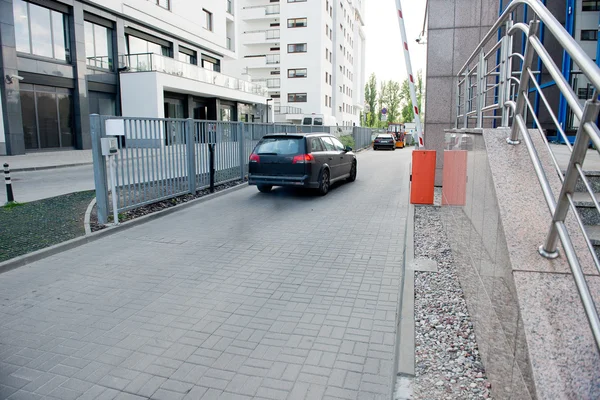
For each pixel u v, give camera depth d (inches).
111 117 311.0
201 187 432.8
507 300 91.4
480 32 385.7
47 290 194.5
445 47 394.6
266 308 173.9
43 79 852.0
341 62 2250.2
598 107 70.6
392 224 309.6
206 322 162.6
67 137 920.3
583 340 73.7
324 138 458.9
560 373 69.2
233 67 2145.7
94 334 154.3
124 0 1027.3
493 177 114.5
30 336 153.3
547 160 120.0
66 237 270.1
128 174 328.5
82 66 932.6
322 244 261.7
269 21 2139.5
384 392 119.5
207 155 441.4
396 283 198.7
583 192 138.4
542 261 89.0
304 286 196.2
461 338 139.5
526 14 336.5
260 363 134.7
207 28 1430.9
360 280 203.0
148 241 272.1
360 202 395.5
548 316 78.0
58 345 147.1
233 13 1620.3
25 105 824.3
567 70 309.6
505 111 152.9
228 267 222.5
